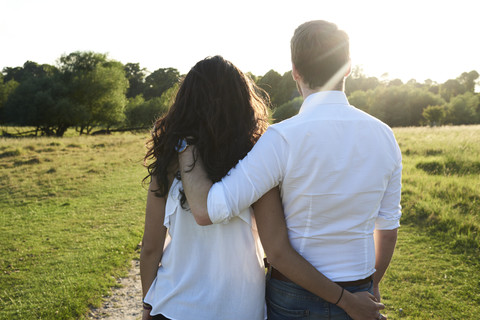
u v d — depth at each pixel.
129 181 11.15
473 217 5.35
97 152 16.83
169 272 1.25
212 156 1.14
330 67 1.13
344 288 1.16
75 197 9.39
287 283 1.21
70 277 4.55
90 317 3.67
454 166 8.83
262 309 1.26
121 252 5.41
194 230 1.21
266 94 1.45
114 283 4.41
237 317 1.20
